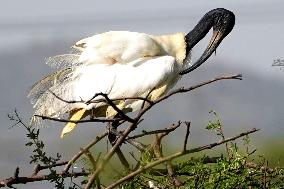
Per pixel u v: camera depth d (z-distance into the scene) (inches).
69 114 491.5
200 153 413.4
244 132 344.8
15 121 478.6
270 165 402.9
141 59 504.1
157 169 379.2
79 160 361.4
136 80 495.8
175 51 525.3
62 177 354.6
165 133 364.5
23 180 357.4
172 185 364.2
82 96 486.3
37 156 361.1
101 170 339.3
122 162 416.5
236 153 370.3
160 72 499.2
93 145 348.5
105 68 496.1
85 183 356.5
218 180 362.3
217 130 387.5
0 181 356.2
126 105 489.1
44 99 489.1
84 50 499.8
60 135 465.1
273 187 370.9
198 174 360.8
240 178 365.4
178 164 371.2
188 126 331.6
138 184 367.9
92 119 335.0
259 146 460.4
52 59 499.8
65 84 492.7
